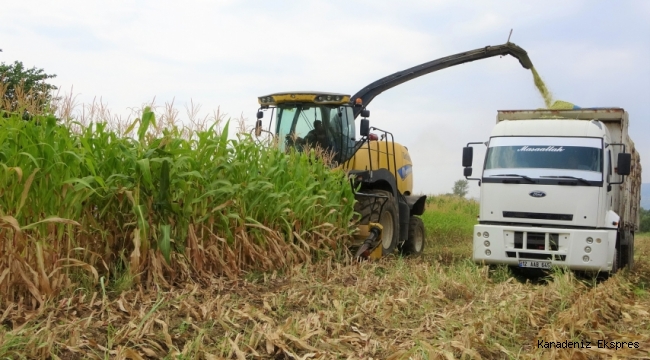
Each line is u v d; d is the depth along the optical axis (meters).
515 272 11.91
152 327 5.37
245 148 8.85
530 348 5.90
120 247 7.34
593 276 10.70
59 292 6.08
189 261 7.66
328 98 11.89
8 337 4.59
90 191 6.58
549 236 10.47
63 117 6.85
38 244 5.91
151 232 7.29
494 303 7.68
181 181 7.57
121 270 7.07
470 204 29.58
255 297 7.24
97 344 4.75
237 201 8.61
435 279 8.73
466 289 8.37
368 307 6.88
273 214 9.23
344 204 10.94
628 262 13.15
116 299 6.24
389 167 12.62
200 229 8.02
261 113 12.48
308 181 10.36
